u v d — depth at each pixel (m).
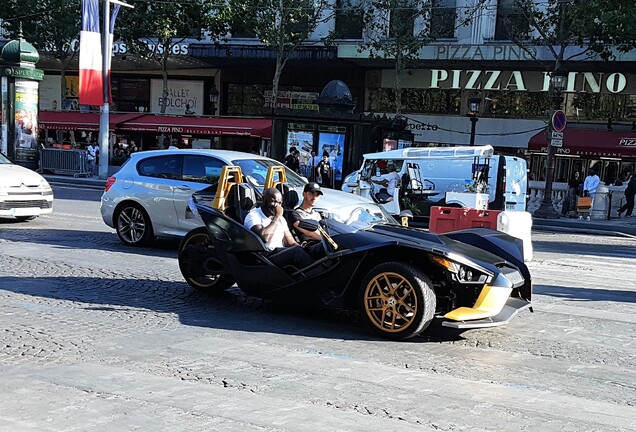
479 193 16.86
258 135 34.09
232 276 7.77
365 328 7.11
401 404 4.88
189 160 11.73
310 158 22.81
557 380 5.66
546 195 25.23
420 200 18.83
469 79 34.91
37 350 5.93
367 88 37.38
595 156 30.48
